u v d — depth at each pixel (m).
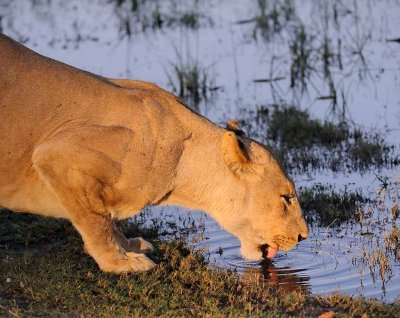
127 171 10.99
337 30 23.91
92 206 11.05
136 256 11.66
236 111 19.69
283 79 21.48
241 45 23.48
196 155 11.46
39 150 10.81
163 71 21.73
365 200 14.81
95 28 24.69
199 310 10.56
